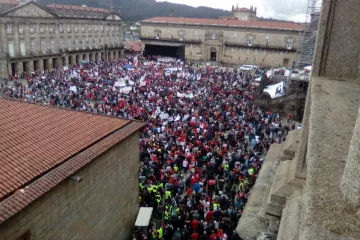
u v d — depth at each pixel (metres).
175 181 20.58
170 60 83.25
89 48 90.38
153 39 105.50
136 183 18.52
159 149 24.81
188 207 18.14
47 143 14.13
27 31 70.00
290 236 7.04
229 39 96.06
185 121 33.09
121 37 104.81
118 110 34.50
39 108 17.56
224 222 16.38
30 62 71.94
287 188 9.95
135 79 55.50
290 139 13.08
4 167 11.88
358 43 9.87
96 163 14.34
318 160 5.25
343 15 9.77
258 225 11.20
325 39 10.10
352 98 8.37
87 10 90.69
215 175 22.17
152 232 17.22
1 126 14.54
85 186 13.70
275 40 90.56
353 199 4.05
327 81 9.85
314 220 3.88
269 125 33.62
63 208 12.46
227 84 54.75
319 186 4.51
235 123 32.75
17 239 10.35
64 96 40.31
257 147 26.69
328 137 6.11
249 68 78.44
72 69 66.81
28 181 11.45
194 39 100.38
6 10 65.19
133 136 17.50
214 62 98.75
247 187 19.70
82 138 15.13
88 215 14.19
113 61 86.69
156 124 31.33
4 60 65.25
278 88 46.47
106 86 48.53
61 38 80.38
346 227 3.75
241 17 138.25
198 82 55.09
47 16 74.69
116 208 16.56
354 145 4.21
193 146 26.28
